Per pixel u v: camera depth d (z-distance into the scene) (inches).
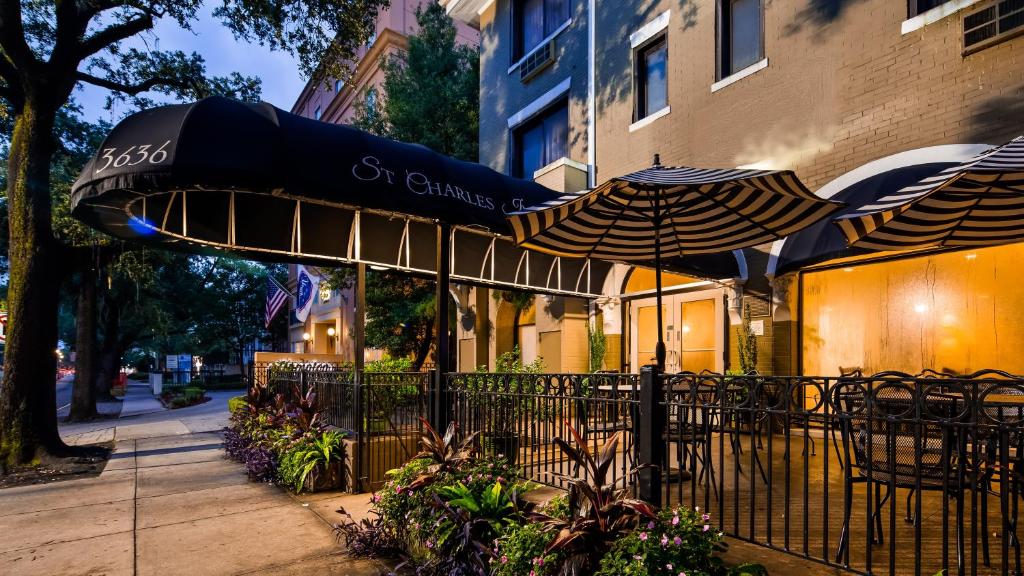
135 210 246.2
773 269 330.3
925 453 125.2
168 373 1931.6
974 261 265.6
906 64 288.8
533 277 421.1
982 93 261.1
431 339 668.1
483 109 621.3
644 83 448.1
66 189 468.4
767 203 195.6
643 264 299.1
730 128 370.9
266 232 295.9
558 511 134.5
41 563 164.6
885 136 294.0
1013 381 91.9
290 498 240.7
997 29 255.8
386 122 692.7
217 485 267.7
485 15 626.5
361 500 236.1
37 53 471.5
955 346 268.4
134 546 178.9
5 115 405.4
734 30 382.6
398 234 350.0
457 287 614.9
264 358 542.9
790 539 141.9
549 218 205.9
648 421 139.9
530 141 562.6
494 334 570.9
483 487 166.4
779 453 256.1
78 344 671.1
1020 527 151.9
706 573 106.0
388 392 267.1
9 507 230.7
